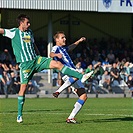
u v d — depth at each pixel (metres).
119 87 48.84
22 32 20.16
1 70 45.25
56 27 59.31
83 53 53.06
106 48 56.62
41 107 32.47
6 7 47.97
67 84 20.80
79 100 21.09
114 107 32.91
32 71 20.25
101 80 48.34
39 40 56.69
